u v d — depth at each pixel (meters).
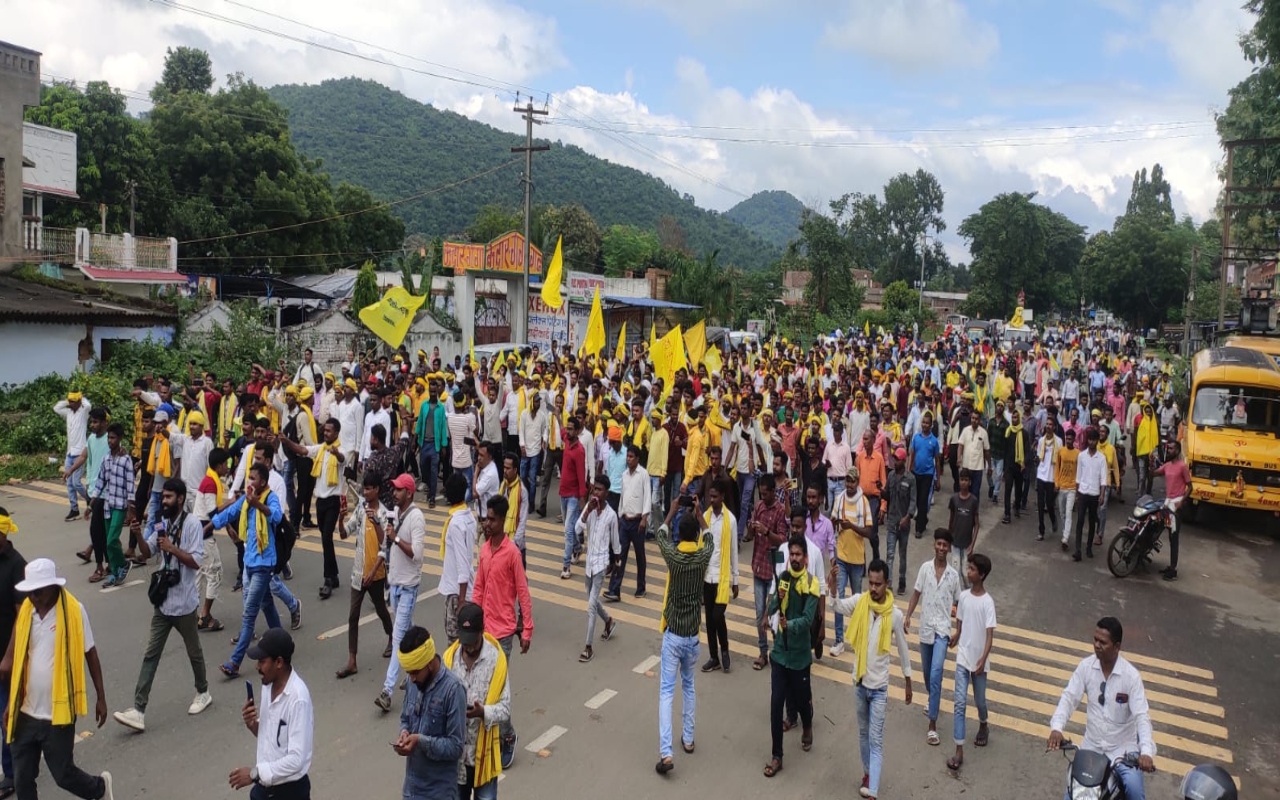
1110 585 12.14
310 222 44.69
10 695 5.85
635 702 8.09
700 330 23.14
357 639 8.51
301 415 12.98
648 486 10.88
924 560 12.94
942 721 8.05
